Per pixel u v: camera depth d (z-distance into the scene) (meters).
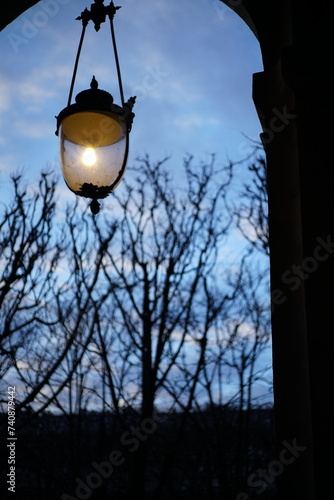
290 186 3.55
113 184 3.23
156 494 12.34
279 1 4.03
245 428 13.36
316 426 2.95
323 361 3.02
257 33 4.19
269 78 3.81
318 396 2.99
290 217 3.53
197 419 14.22
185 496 12.97
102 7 3.59
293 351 3.31
